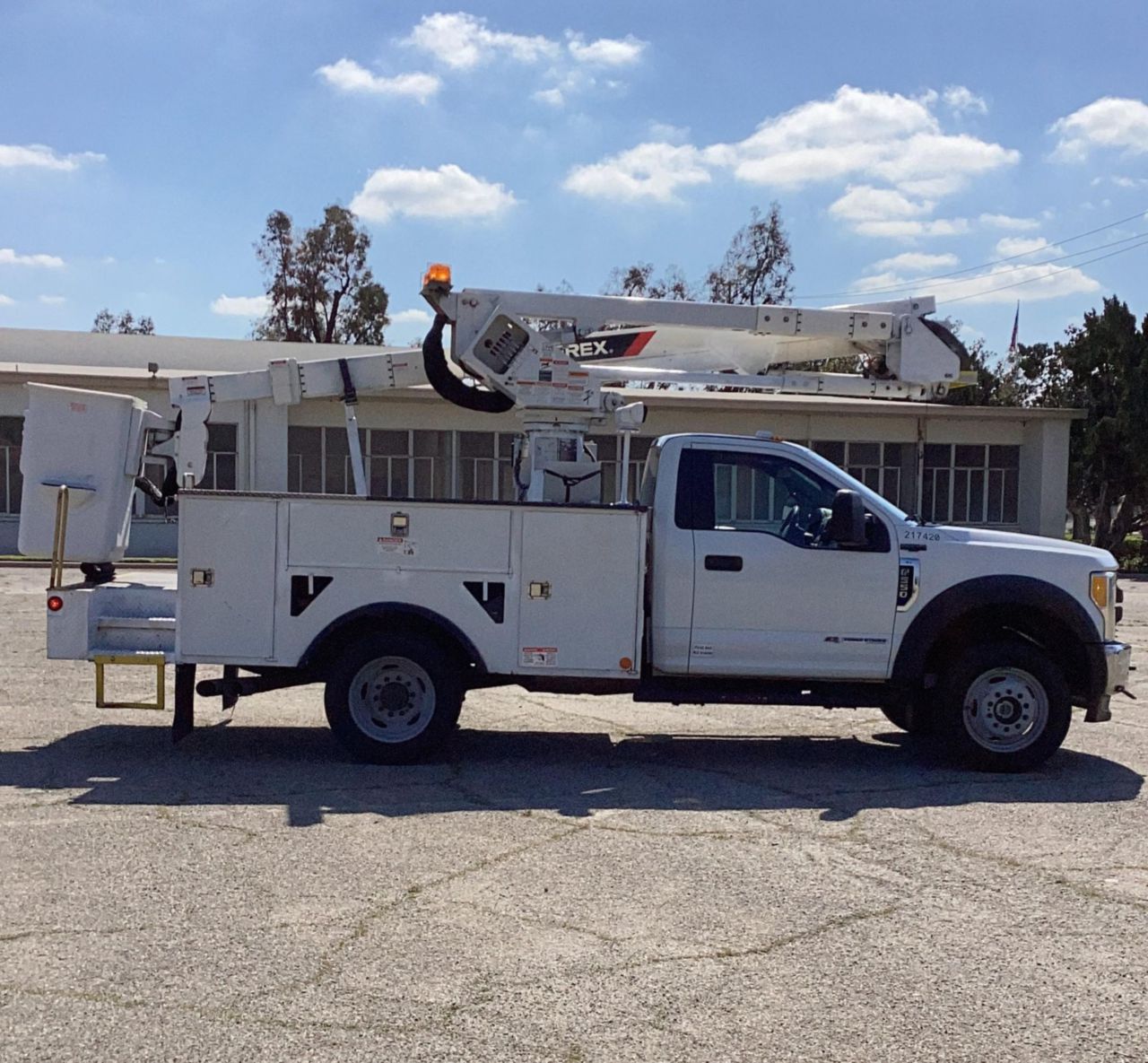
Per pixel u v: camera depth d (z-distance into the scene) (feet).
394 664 26.17
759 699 26.53
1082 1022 13.53
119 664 26.37
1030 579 26.27
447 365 30.48
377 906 16.96
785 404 102.53
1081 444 115.55
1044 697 26.21
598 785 24.77
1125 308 114.32
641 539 26.00
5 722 30.37
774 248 178.81
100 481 27.27
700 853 19.85
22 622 50.39
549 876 18.47
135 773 25.02
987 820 22.29
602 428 31.14
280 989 14.06
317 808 22.34
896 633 26.35
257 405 94.58
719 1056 12.57
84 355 120.37
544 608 25.98
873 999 14.06
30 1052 12.40
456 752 27.89
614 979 14.53
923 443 108.58
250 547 25.80
